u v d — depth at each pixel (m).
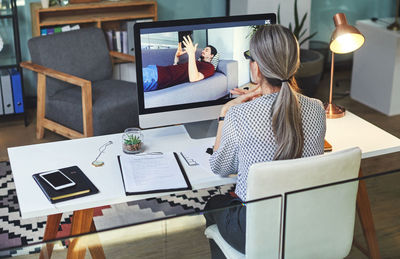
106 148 2.06
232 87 2.20
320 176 1.53
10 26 4.01
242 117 1.61
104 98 3.49
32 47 3.63
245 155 1.63
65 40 3.71
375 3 5.22
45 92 3.65
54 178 1.79
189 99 2.16
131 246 1.22
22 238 2.55
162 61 2.08
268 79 1.60
